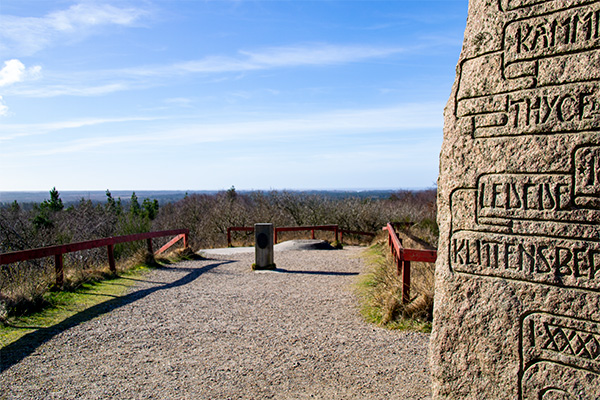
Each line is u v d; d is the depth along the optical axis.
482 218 3.31
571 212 2.92
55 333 5.93
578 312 2.88
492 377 3.22
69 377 4.59
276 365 4.95
